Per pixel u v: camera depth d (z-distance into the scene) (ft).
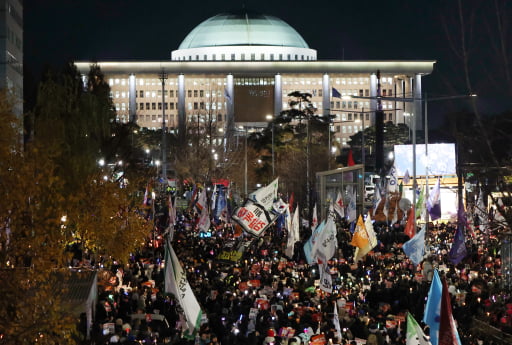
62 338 68.03
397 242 187.83
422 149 267.39
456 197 226.58
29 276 66.59
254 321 95.86
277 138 381.60
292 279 124.77
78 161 132.98
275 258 153.07
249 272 133.39
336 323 86.79
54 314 66.08
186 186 394.52
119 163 231.91
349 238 189.57
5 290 65.16
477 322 90.07
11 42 258.78
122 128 217.56
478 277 120.26
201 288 116.06
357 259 136.36
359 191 219.82
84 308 89.92
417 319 103.19
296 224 160.15
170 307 106.52
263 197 125.39
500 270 126.31
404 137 617.21
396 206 207.72
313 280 125.70
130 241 139.85
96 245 136.46
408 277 129.80
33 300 66.08
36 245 67.56
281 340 88.28
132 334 87.30
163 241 179.22
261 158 383.45
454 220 223.10
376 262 147.64
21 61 277.23
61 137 124.26
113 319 100.01
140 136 604.08
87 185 131.34
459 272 130.00
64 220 93.81
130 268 148.05
